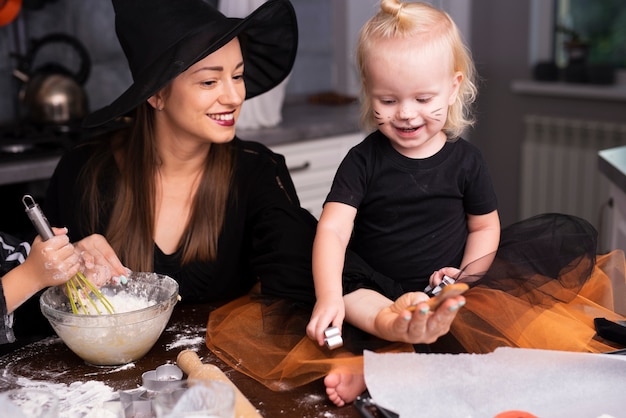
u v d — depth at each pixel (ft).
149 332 3.72
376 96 3.89
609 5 10.91
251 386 3.49
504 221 11.95
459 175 4.16
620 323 3.86
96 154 5.10
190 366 3.54
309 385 3.50
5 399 3.21
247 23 4.35
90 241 4.34
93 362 3.75
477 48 11.58
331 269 3.82
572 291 3.88
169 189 4.86
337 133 9.29
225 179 4.87
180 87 4.39
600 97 10.43
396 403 3.14
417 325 3.18
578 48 10.82
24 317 4.53
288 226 4.59
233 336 3.90
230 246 4.86
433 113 3.84
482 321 3.61
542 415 3.17
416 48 3.73
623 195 6.21
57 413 3.20
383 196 4.16
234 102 4.46
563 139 10.89
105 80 9.95
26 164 7.45
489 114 11.82
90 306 4.03
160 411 2.93
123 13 4.51
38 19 9.43
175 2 4.44
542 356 3.32
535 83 11.00
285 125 9.07
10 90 9.36
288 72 5.16
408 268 4.24
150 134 4.81
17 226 8.04
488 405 3.20
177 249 4.82
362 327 3.63
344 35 11.35
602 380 3.34
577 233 4.05
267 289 4.28
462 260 4.30
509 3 11.26
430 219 4.19
